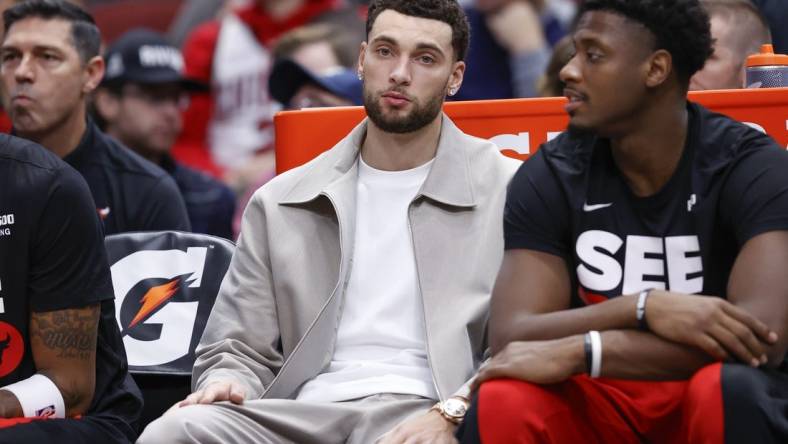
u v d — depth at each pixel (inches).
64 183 419.2
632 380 343.3
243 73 898.1
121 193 581.9
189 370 466.3
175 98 727.7
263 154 891.4
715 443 323.6
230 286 442.3
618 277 363.6
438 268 426.6
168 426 389.1
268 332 434.0
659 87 359.3
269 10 895.1
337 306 425.1
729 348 333.7
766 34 524.4
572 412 350.0
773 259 343.3
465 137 448.1
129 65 720.3
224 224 717.3
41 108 563.8
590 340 340.8
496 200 435.5
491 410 338.3
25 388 405.4
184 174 719.1
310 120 478.3
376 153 443.5
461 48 446.6
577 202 366.9
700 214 358.9
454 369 412.2
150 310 476.4
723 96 456.4
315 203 441.1
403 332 425.7
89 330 418.3
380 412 407.5
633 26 356.2
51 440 396.8
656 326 339.0
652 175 364.8
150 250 488.1
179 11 965.2
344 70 705.6
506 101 475.2
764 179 352.5
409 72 430.6
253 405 400.8
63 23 567.5
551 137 473.4
